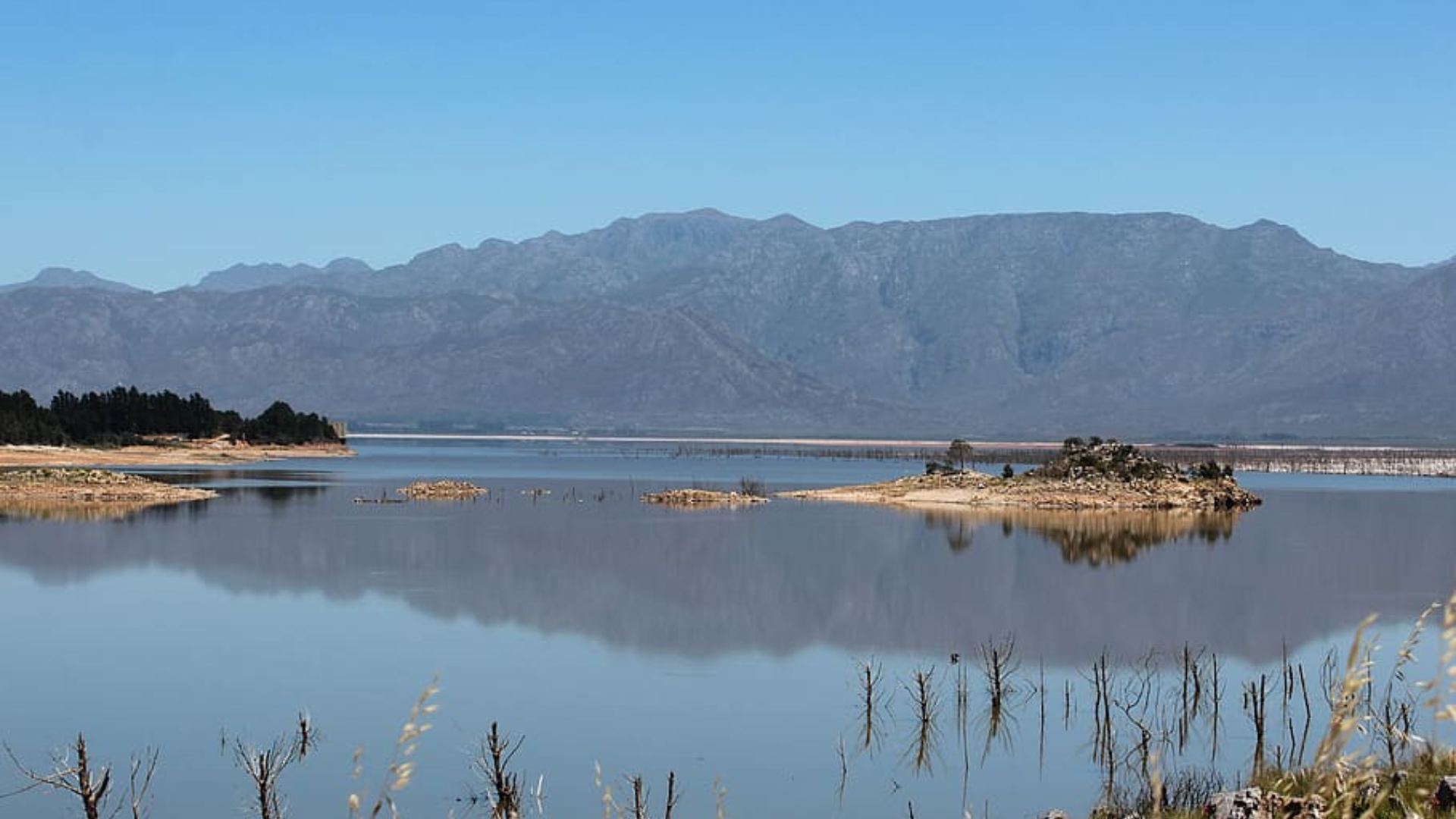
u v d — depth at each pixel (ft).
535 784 130.82
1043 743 147.13
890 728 154.10
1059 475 504.84
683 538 357.82
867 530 383.65
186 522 385.29
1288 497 571.28
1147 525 407.03
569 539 353.51
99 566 288.30
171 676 179.01
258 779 117.29
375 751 142.82
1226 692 172.55
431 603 243.19
